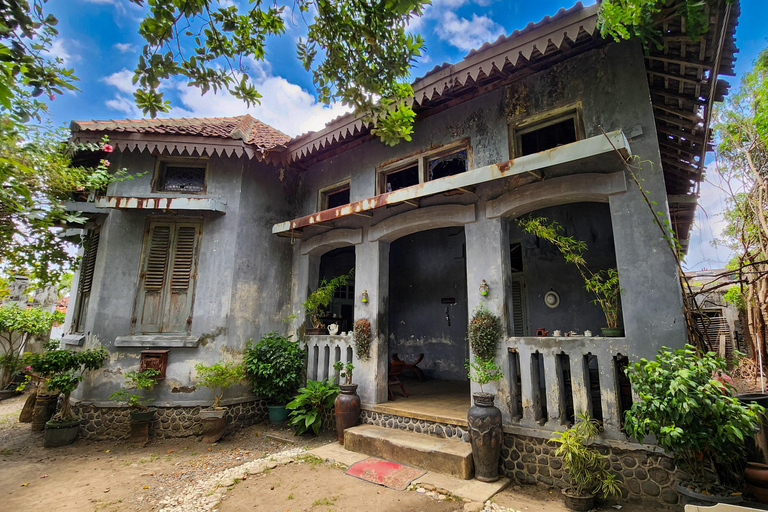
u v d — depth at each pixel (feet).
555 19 15.02
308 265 26.91
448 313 30.71
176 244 24.88
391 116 13.73
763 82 19.20
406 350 32.55
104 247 23.91
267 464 17.37
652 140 15.02
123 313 23.30
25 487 15.48
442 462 15.87
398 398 22.89
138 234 24.52
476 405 16.16
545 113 17.85
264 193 26.84
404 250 34.04
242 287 24.59
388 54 12.11
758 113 19.43
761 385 18.66
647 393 11.66
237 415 23.27
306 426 20.90
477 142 19.77
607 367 14.58
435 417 18.25
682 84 16.31
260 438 21.77
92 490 15.16
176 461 18.37
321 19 11.73
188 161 25.80
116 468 17.48
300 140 24.25
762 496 11.42
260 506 13.64
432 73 18.66
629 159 15.37
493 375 16.85
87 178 20.71
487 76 17.30
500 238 18.33
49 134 18.26
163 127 23.84
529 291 27.04
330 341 23.98
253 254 25.54
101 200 23.02
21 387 26.50
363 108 13.39
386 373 22.15
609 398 14.39
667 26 13.44
